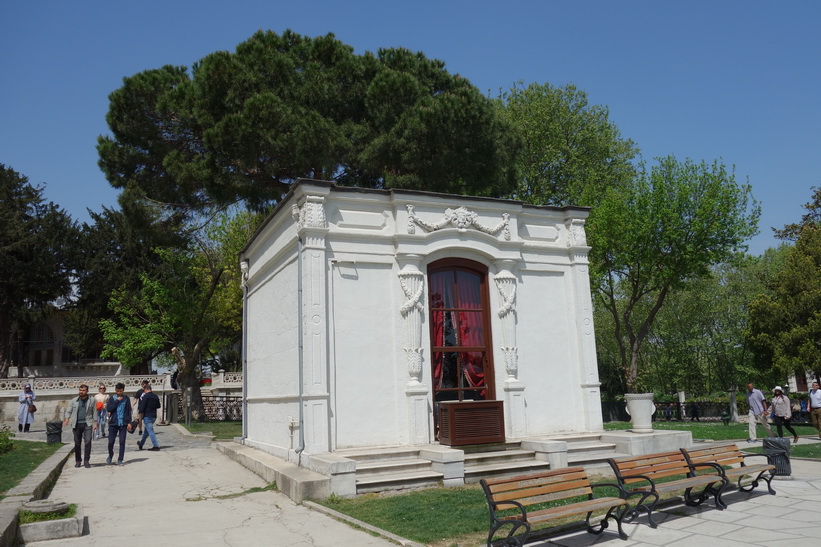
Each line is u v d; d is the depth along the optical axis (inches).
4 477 422.6
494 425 447.5
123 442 562.6
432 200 488.1
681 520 313.4
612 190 1120.2
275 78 793.6
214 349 1555.1
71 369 1809.8
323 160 767.1
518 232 530.0
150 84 818.2
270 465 441.4
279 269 519.5
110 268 1403.8
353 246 458.3
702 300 1521.9
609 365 1679.4
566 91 1384.1
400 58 925.8
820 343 1047.6
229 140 731.4
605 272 1147.9
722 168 1054.4
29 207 1567.4
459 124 815.7
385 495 372.8
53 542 285.7
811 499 352.8
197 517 338.0
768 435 694.5
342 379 437.1
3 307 1448.1
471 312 500.7
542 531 286.4
